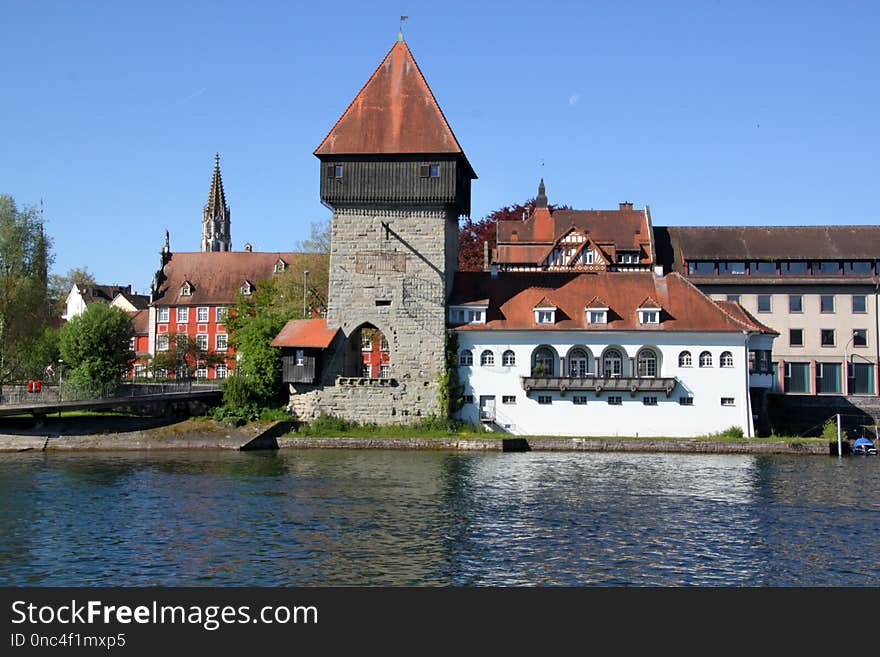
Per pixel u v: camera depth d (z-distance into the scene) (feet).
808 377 273.95
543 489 143.43
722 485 148.87
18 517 118.62
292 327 222.28
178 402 224.94
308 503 129.70
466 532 111.75
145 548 102.99
